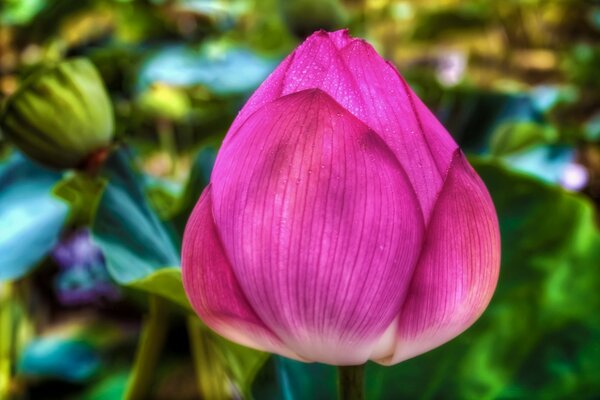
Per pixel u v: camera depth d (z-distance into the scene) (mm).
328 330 389
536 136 919
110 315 1208
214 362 756
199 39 1793
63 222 694
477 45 2369
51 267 1220
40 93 578
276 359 543
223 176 392
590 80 1896
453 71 2021
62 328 1175
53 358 1097
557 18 2537
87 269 1176
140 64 1510
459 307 391
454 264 386
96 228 551
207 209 398
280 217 380
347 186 377
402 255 383
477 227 388
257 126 384
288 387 536
